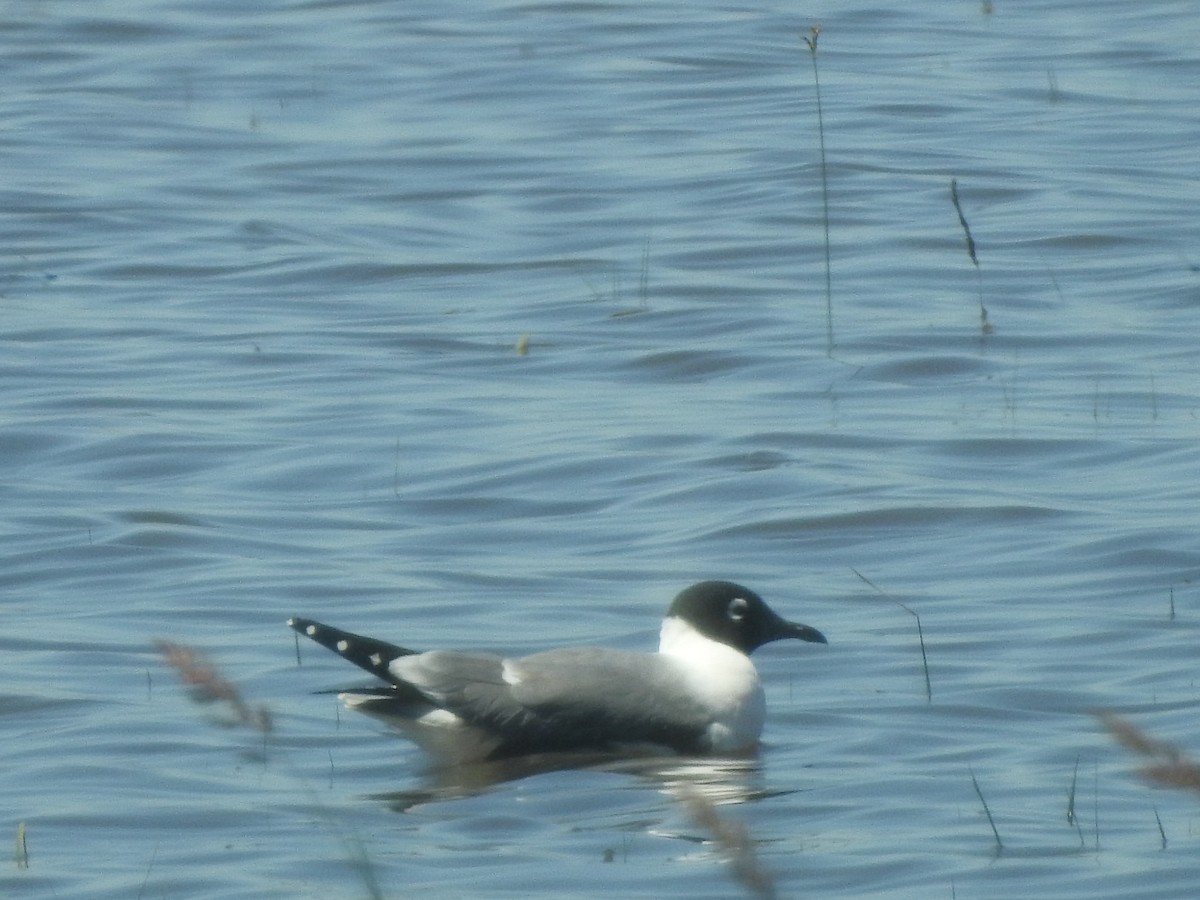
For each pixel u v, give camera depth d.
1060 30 34.19
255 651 13.27
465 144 28.88
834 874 9.77
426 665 11.72
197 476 16.91
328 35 35.06
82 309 22.05
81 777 11.21
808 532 15.42
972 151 27.55
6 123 30.25
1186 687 12.35
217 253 24.25
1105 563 14.57
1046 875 9.66
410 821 10.61
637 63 32.84
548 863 9.95
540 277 23.16
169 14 36.34
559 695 11.63
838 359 19.77
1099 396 18.47
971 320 20.92
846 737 11.88
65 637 13.49
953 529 15.40
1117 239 23.61
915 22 35.09
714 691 11.80
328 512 16.05
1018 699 12.29
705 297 22.05
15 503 16.27
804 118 29.42
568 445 17.39
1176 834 10.12
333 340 20.81
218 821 10.58
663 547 15.24
